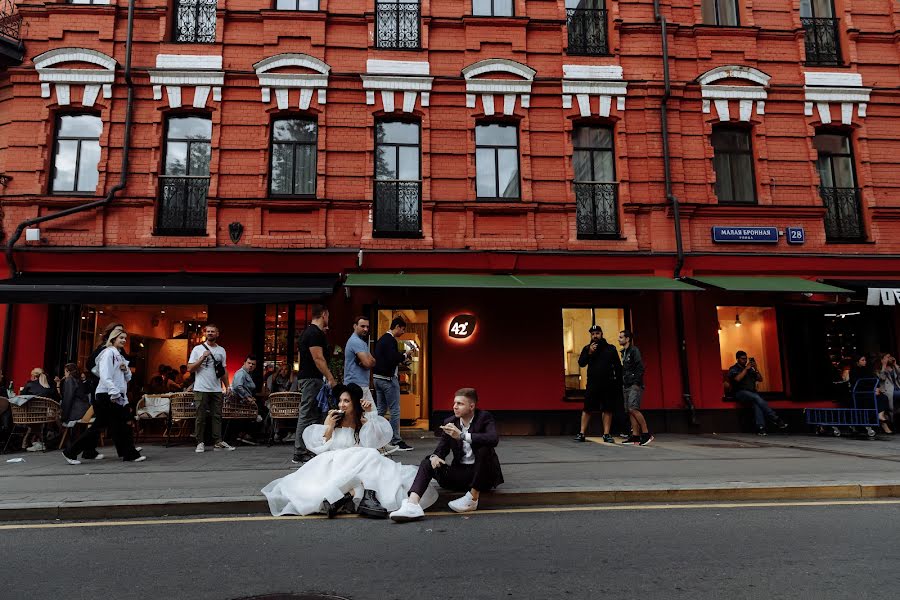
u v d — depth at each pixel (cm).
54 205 1091
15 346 1062
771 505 554
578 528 477
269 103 1149
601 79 1207
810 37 1299
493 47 1213
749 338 1199
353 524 493
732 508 543
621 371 998
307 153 1163
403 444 847
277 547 428
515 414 1119
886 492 596
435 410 1106
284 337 1145
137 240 1089
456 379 1119
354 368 776
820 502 568
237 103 1145
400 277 1038
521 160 1180
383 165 1171
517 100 1195
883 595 331
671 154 1205
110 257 1070
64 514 512
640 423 955
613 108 1210
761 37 1273
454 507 527
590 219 1181
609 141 1223
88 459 788
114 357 782
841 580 355
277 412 934
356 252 1100
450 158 1167
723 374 1183
